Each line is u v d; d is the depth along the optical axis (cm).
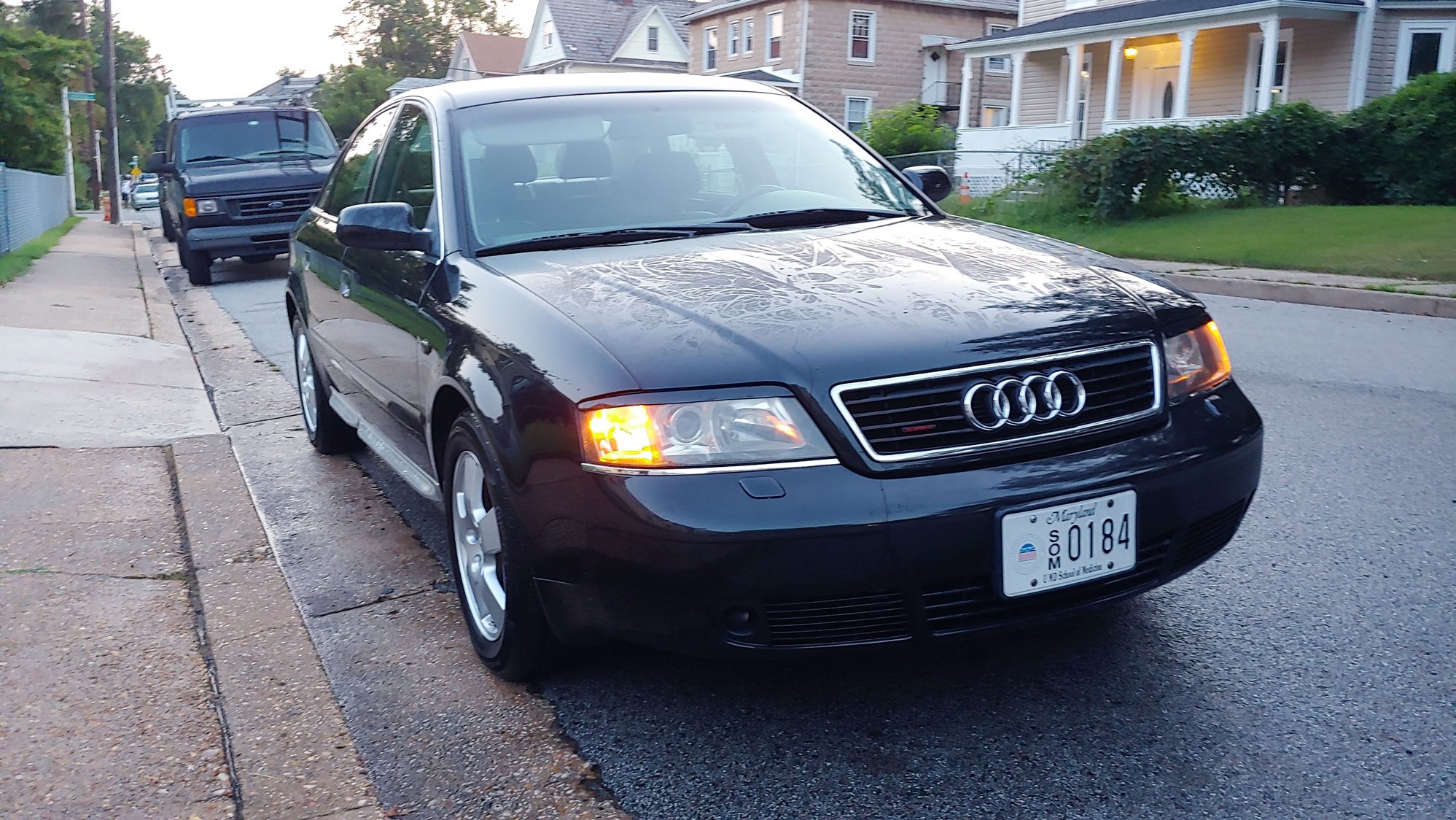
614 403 273
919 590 269
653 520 266
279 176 1485
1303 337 881
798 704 316
